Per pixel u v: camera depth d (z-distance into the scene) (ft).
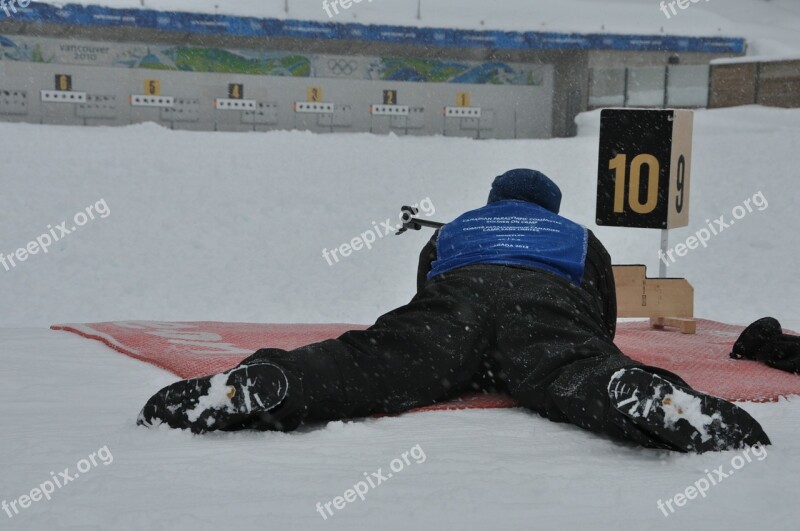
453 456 21.99
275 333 44.93
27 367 35.01
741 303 67.77
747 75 239.30
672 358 38.32
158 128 179.63
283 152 156.25
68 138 160.25
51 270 77.30
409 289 73.72
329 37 255.09
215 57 254.47
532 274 30.14
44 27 238.89
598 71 260.62
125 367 35.09
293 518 17.11
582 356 26.55
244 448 22.52
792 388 32.04
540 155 162.40
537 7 287.07
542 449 23.07
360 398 26.22
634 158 48.29
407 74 270.46
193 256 85.66
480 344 28.89
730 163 145.07
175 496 18.33
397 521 17.10
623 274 47.75
